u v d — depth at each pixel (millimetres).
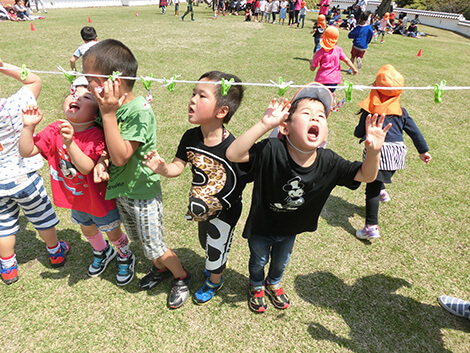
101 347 2016
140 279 2486
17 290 2350
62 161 1957
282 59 9297
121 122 1769
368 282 2574
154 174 2010
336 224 3225
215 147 1802
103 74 1623
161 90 6285
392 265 2752
